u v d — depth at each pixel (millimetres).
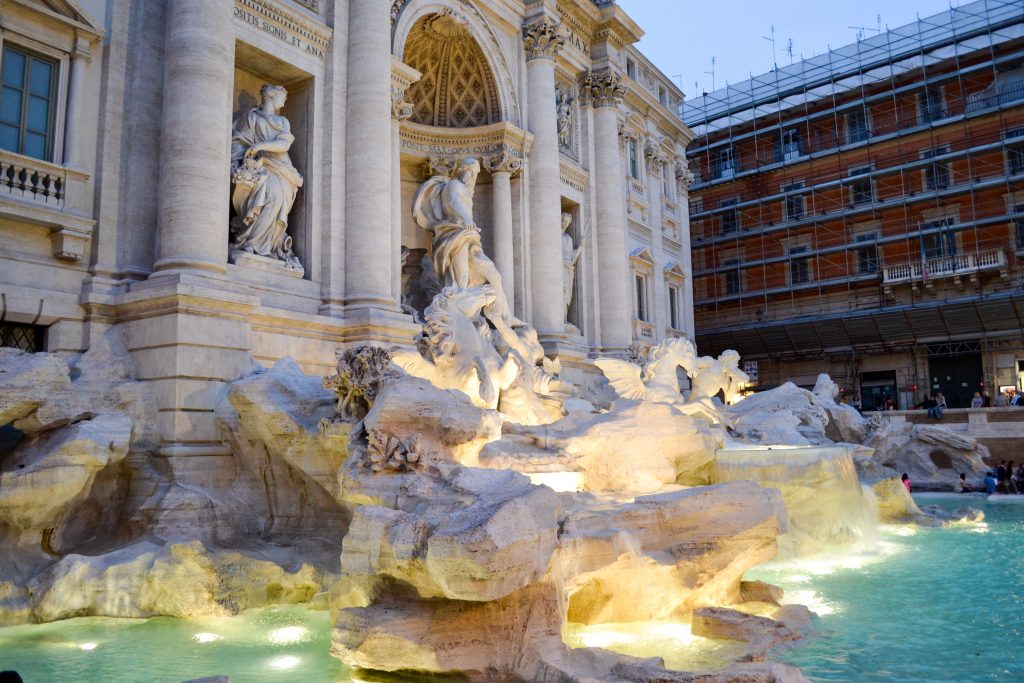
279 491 13758
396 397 10953
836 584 13172
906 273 42562
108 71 15594
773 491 11891
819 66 47562
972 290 41062
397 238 21172
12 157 13938
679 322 41281
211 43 15633
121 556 11328
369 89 19359
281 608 11367
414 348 16438
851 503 17469
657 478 13891
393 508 9539
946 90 43406
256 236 17500
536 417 17297
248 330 15180
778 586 12242
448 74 26953
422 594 8344
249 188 17484
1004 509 23297
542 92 28312
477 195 27922
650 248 38125
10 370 11750
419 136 26734
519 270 27062
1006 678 8297
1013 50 41500
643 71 38969
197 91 15359
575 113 32375
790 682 7785
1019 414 31156
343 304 18688
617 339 31562
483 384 16109
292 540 13172
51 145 14898
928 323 41781
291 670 8578
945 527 19641
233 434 13891
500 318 20125
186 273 14438
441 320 16094
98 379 14023
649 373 23375
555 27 28547
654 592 10508
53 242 14539
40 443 12008
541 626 8484
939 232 41750
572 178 31094
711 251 51625
